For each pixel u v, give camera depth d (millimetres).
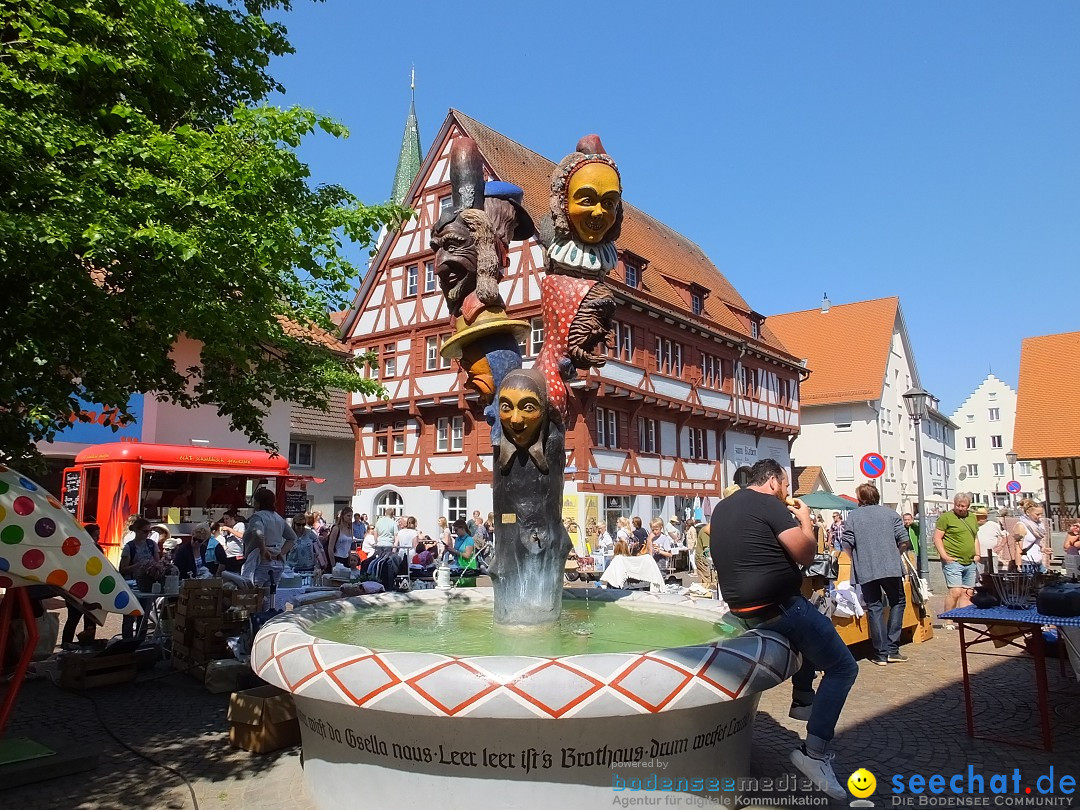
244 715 5191
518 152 29766
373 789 3730
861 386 43031
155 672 7852
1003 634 5445
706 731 3760
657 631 4906
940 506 51062
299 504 20641
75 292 6570
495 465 4938
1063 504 34469
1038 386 36094
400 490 27438
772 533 3975
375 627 5113
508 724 3428
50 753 4797
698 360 29906
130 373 7867
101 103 7336
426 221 27531
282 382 9828
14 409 7109
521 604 4758
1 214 5312
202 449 17781
